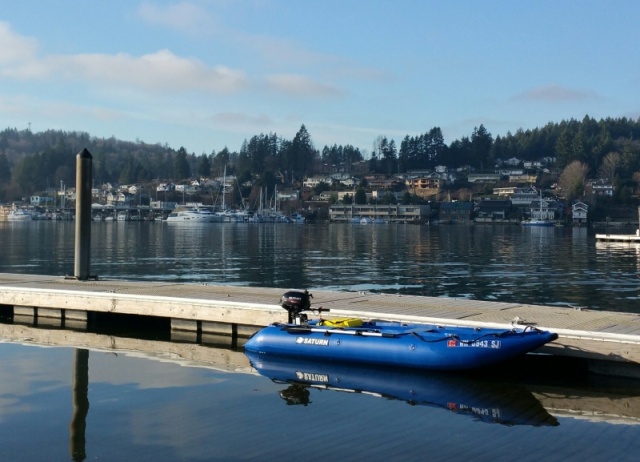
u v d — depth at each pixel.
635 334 14.09
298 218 175.12
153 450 9.72
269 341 16.11
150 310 19.36
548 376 14.35
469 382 13.87
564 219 162.62
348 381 13.82
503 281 33.56
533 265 43.16
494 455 9.66
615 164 190.38
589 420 11.34
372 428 10.76
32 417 11.15
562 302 26.08
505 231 118.88
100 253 53.34
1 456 9.52
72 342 17.73
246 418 11.19
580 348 14.22
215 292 20.78
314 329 15.71
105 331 19.36
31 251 54.16
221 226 141.62
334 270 39.50
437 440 10.24
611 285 31.81
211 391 12.84
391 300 19.27
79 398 12.26
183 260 46.47
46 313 21.23
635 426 11.02
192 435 10.33
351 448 9.86
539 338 13.92
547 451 9.84
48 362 15.26
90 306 20.25
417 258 49.28
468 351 14.12
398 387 13.39
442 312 17.17
